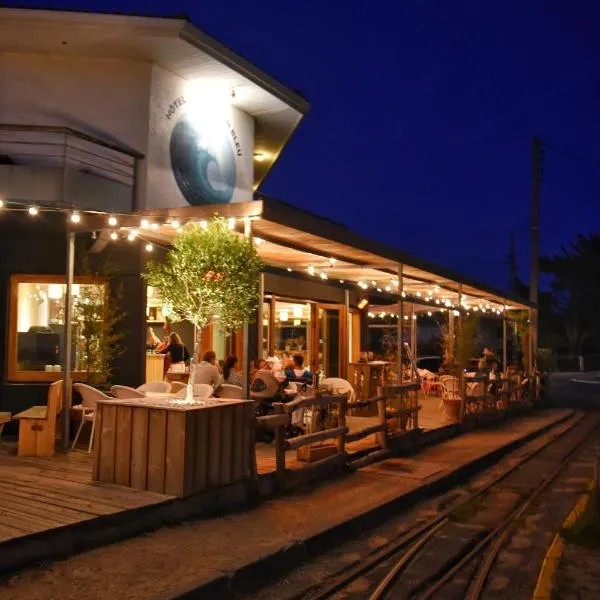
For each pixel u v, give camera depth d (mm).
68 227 9750
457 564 6812
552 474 11680
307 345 16875
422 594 6035
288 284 15805
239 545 6344
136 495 6910
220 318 7996
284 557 6297
